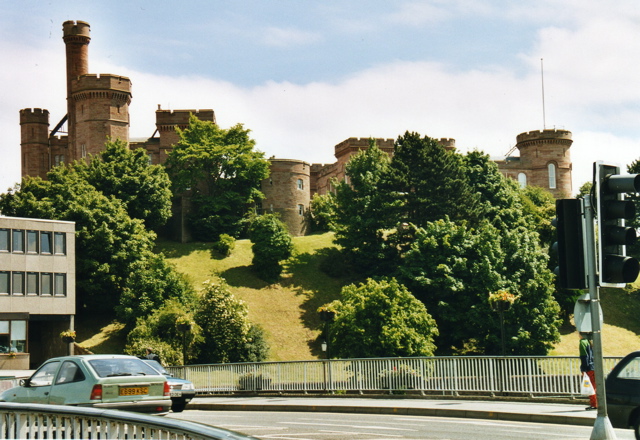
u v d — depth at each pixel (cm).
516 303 6956
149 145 11906
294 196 11369
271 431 1717
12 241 6794
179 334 6731
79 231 8100
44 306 6912
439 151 8912
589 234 1173
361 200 9275
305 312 8212
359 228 8956
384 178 9106
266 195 11288
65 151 12606
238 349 6969
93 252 8112
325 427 1812
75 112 11644
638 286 9031
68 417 859
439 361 2655
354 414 2262
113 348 7300
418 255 7562
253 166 10800
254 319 7906
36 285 6894
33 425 905
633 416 1478
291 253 9181
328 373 2978
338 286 8775
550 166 13275
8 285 6712
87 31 12450
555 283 8156
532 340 6919
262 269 8838
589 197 1170
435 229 7662
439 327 7269
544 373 2366
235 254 9481
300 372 3072
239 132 10931
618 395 1497
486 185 9531
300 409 2462
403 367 2756
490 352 6931
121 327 7750
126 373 1736
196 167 10588
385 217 8931
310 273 8988
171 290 7731
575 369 2291
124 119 11575
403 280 7544
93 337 7562
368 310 6225
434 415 2144
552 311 7106
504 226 8931
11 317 6662
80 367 1730
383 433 1652
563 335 7919
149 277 7638
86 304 8162
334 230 10269
